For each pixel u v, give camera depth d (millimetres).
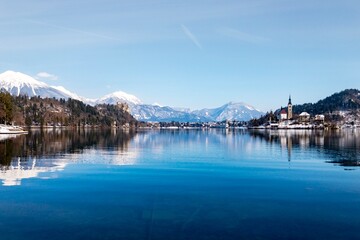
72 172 54719
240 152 92125
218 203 35469
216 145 121375
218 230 27281
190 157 78375
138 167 61156
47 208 33406
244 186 44156
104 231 26984
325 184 45562
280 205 34750
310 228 27844
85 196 38250
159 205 34562
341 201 36438
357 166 62688
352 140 152625
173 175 52562
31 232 26812
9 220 29719
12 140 132500
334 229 27641
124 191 40906
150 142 139125
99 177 50344
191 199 37094
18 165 61250
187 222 29219
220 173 54688
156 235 26141
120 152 89562
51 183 45500
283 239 25531
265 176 51688
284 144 125500
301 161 70562
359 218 30578
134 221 29438
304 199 37281
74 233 26562
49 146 106000
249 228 27766
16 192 40062
